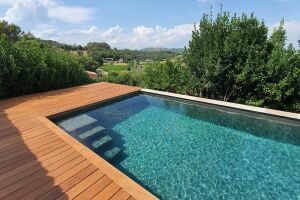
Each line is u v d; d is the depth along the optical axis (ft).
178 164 14.69
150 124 21.38
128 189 9.23
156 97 29.43
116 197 8.76
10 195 8.70
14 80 24.44
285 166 14.57
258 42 25.09
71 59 32.99
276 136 19.02
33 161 11.11
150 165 14.51
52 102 22.22
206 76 26.71
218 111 24.82
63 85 30.45
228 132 19.80
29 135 14.10
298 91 23.03
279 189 12.33
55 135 14.16
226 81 26.32
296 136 18.99
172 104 27.63
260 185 12.65
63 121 19.35
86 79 34.91
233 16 25.73
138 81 42.65
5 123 16.07
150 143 17.58
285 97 23.32
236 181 12.98
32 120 16.78
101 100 23.59
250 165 14.67
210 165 14.64
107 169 10.57
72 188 9.21
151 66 36.14
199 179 13.14
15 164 10.82
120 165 14.42
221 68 25.11
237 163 14.90
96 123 20.07
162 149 16.66
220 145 17.44
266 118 21.93
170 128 20.57
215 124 21.53
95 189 9.19
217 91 28.27
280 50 23.36
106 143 17.01
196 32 27.61
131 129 20.11
